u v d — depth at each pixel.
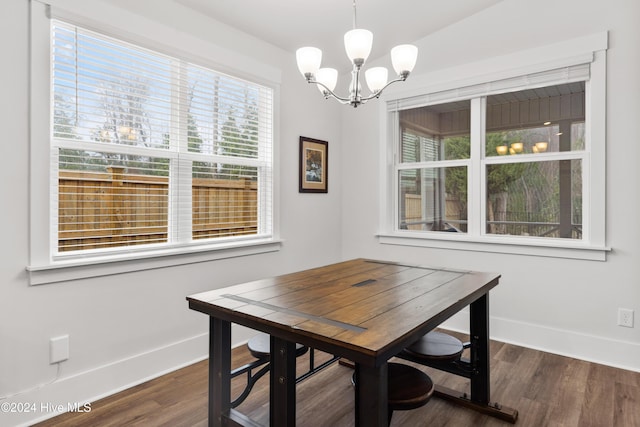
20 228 1.87
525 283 2.92
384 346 1.12
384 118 3.61
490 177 3.12
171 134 2.51
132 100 2.30
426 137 3.45
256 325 1.41
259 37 3.01
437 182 3.40
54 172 2.00
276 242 3.19
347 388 2.30
